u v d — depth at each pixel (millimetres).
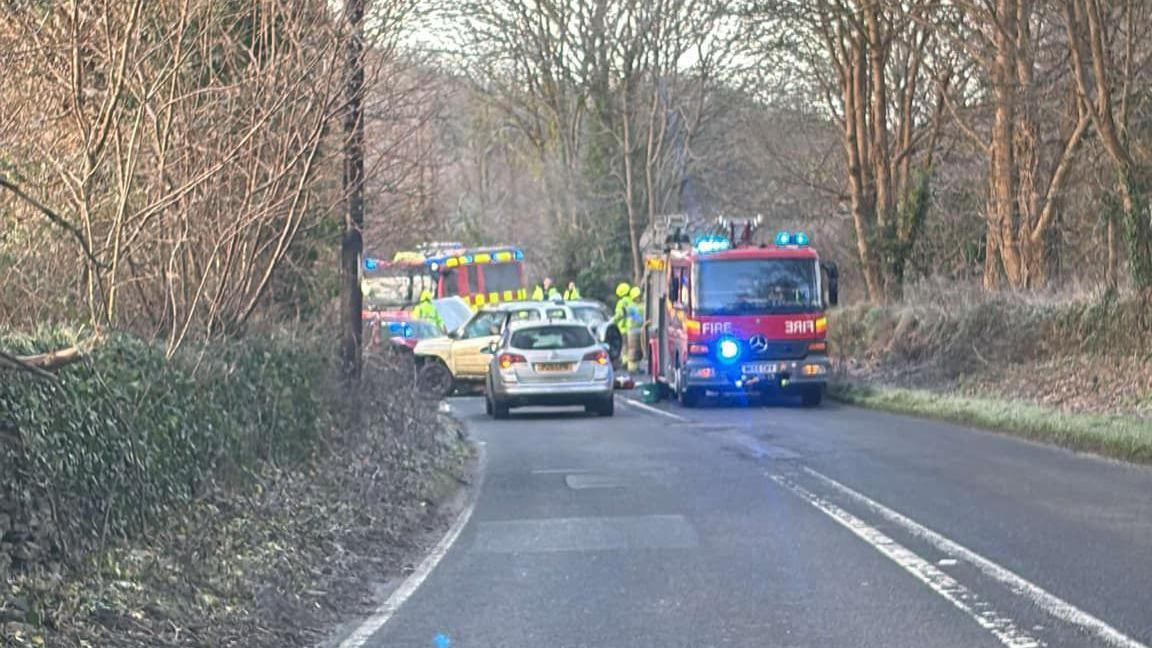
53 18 11844
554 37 56156
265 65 13672
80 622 8320
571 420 26828
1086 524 12750
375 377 20062
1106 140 25797
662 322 32594
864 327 36750
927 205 38562
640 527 13328
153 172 13008
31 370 7977
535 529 13445
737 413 27625
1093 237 34062
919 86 40812
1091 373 26266
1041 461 17828
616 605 9953
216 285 14047
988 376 29016
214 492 12008
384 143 17484
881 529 12766
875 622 9188
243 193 14219
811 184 41250
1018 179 33406
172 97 12336
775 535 12664
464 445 21453
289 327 16703
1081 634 8688
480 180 64062
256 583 10289
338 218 18234
